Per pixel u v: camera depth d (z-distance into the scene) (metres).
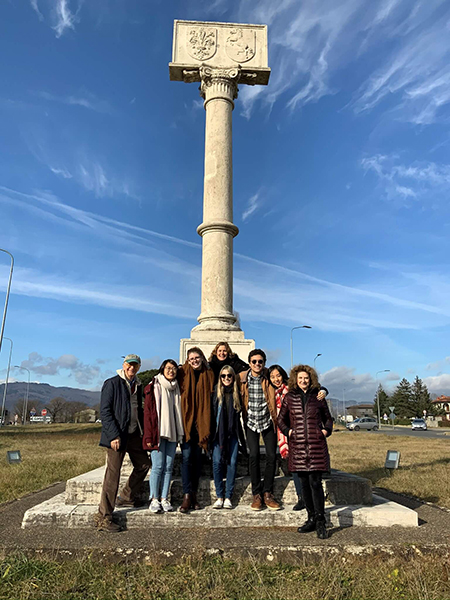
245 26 9.88
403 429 51.47
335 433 34.56
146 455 5.50
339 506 5.64
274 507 5.29
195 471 5.48
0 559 4.02
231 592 3.51
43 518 5.15
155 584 3.60
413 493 7.55
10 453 11.41
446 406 94.75
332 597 3.44
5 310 30.81
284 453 5.63
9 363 49.75
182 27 9.77
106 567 4.04
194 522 5.16
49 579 3.74
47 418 80.62
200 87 9.59
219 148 8.85
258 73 9.57
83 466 10.49
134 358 5.43
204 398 5.46
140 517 5.16
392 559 4.15
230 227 8.50
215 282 8.29
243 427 6.21
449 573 3.89
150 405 5.29
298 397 5.20
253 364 5.70
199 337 7.82
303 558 4.23
